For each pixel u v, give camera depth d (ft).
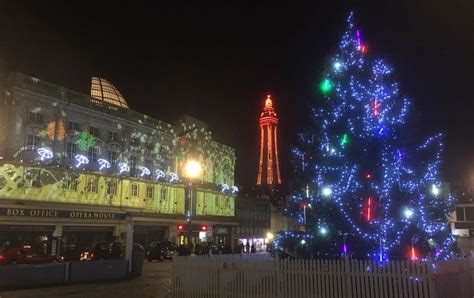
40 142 120.67
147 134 159.22
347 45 48.98
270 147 395.34
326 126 48.11
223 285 43.29
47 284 63.62
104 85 171.22
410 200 45.73
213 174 198.39
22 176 115.14
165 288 59.16
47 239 119.24
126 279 72.54
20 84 116.06
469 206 107.65
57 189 123.75
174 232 165.07
